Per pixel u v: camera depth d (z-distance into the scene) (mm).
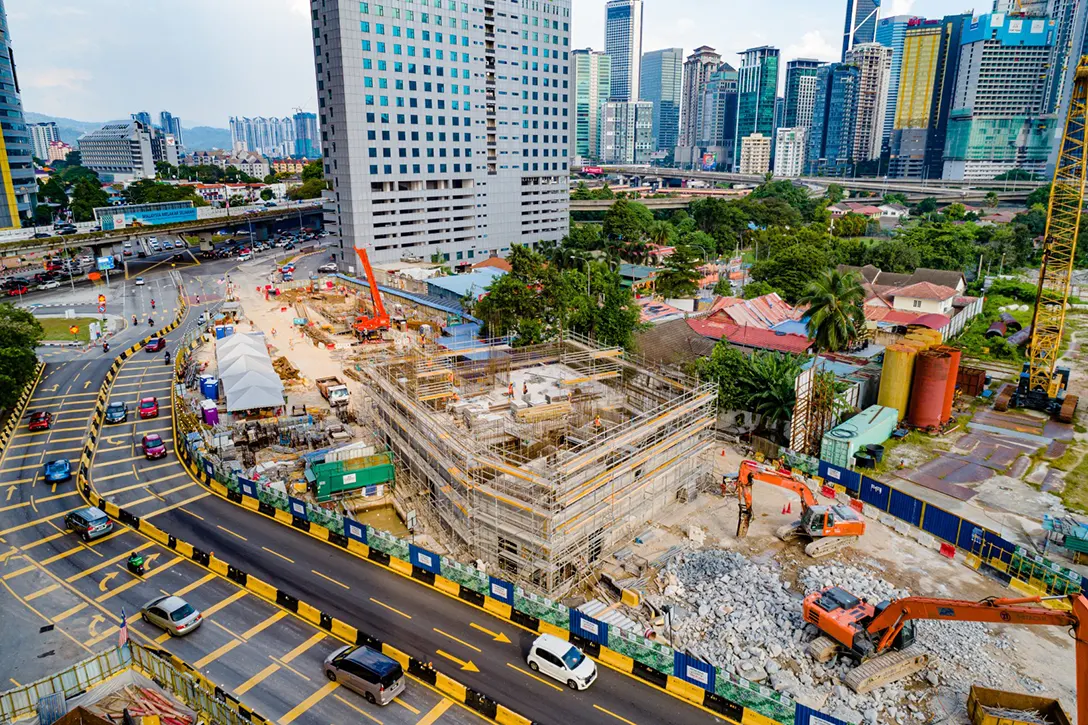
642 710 34875
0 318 83812
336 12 143250
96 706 33406
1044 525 51594
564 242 183625
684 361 82188
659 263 172625
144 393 84250
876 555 49344
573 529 45125
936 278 130625
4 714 33656
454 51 163500
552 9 182625
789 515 55250
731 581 45188
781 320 109688
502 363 70438
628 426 52531
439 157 166125
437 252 171625
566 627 40281
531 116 185000
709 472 61625
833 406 68938
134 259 188875
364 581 46250
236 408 73438
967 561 48031
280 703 35000
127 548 50531
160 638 40281
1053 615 29469
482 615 42781
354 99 148750
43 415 73250
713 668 34844
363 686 35219
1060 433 73875
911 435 72688
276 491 54875
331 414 77812
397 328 116125
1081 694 28625
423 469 54656
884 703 34875
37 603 43781
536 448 53125
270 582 45719
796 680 36312
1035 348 85250
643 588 45031
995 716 32188
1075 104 79750
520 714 34344
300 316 124125
